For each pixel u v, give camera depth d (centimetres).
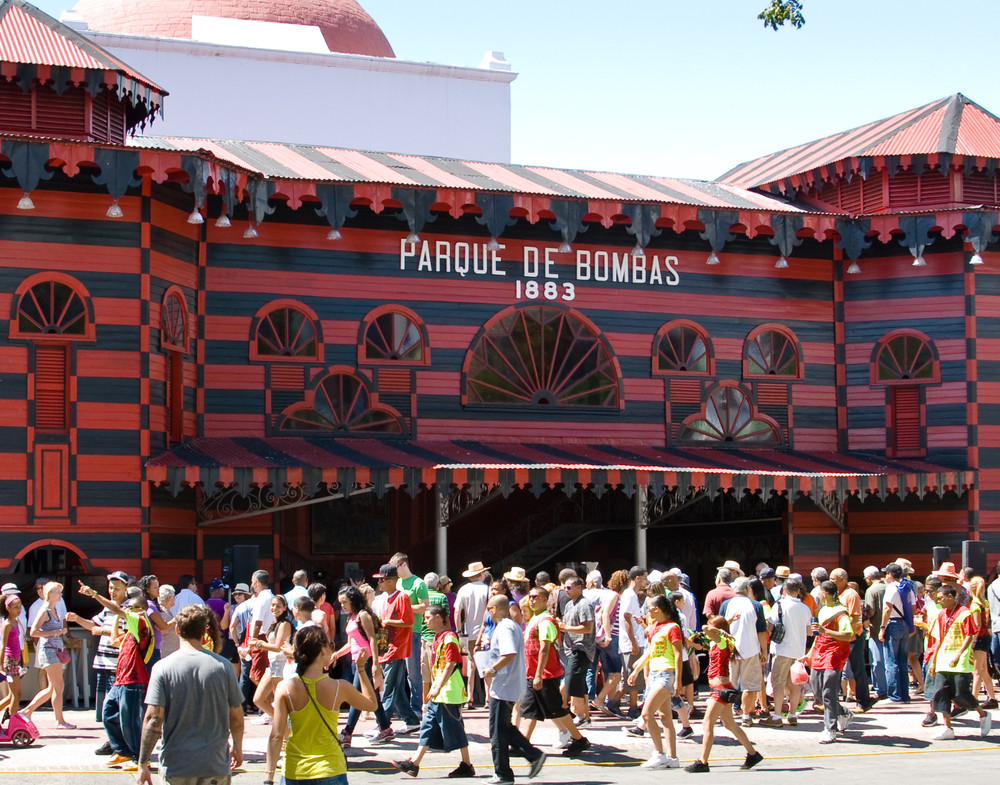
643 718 1720
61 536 2272
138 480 2320
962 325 2923
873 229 2912
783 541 2958
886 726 1845
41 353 2308
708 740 1510
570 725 1577
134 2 4138
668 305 2912
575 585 1748
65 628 1798
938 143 3008
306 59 3931
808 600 1947
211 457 2377
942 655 1755
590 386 2842
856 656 1953
